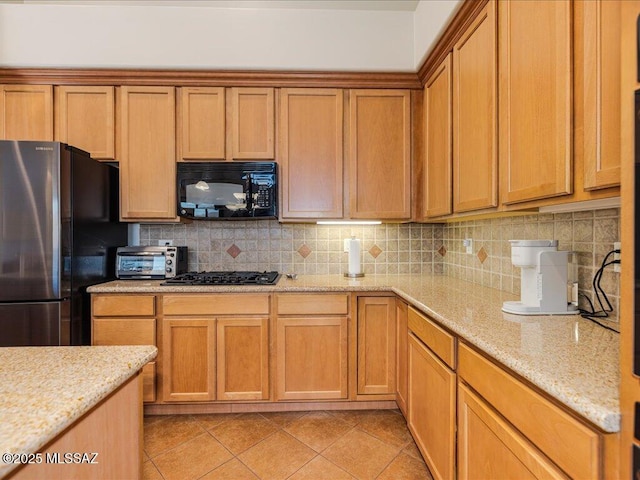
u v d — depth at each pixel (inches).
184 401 80.4
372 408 84.0
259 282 83.7
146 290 79.0
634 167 22.3
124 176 88.1
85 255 79.3
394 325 81.7
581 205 44.3
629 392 23.0
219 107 88.5
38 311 71.5
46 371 31.4
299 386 81.4
